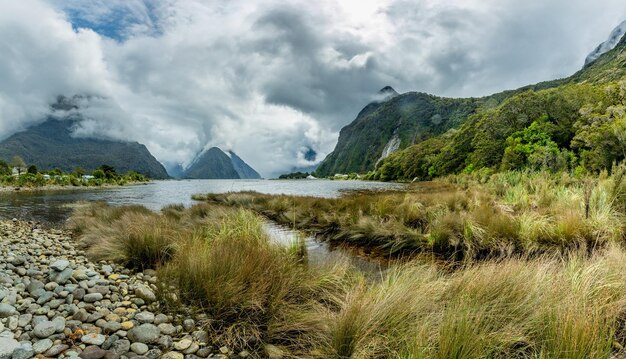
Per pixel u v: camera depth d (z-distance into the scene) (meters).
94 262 5.56
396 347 2.53
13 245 6.78
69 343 2.63
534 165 29.28
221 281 3.46
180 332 3.00
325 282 4.14
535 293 3.01
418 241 6.73
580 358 2.13
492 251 6.08
